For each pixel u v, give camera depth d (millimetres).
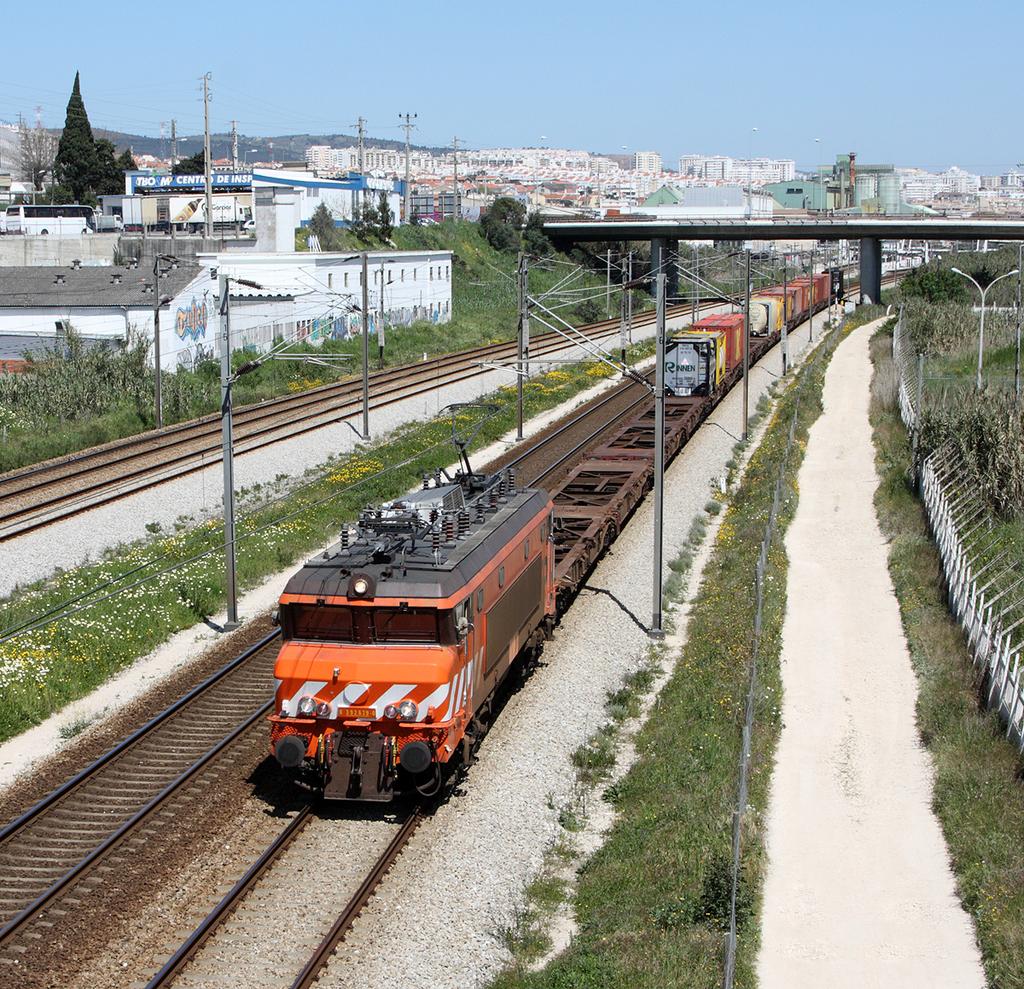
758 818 18375
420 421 55438
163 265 67062
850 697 23953
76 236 88125
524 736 21672
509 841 17969
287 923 15445
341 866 17016
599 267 124562
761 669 24422
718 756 20375
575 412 60000
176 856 17141
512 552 22172
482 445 50969
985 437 39406
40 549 33531
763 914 15977
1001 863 16781
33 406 51781
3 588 30422
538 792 19594
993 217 111812
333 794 18234
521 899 16484
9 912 15523
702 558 34656
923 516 37625
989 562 28891
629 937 15016
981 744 20609
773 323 79312
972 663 24406
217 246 85875
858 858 17516
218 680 24250
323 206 101938
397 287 86688
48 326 62906
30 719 22375
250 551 33469
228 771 20062
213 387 60375
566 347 80625
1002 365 69688
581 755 20891
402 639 18469
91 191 123750
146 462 44156
